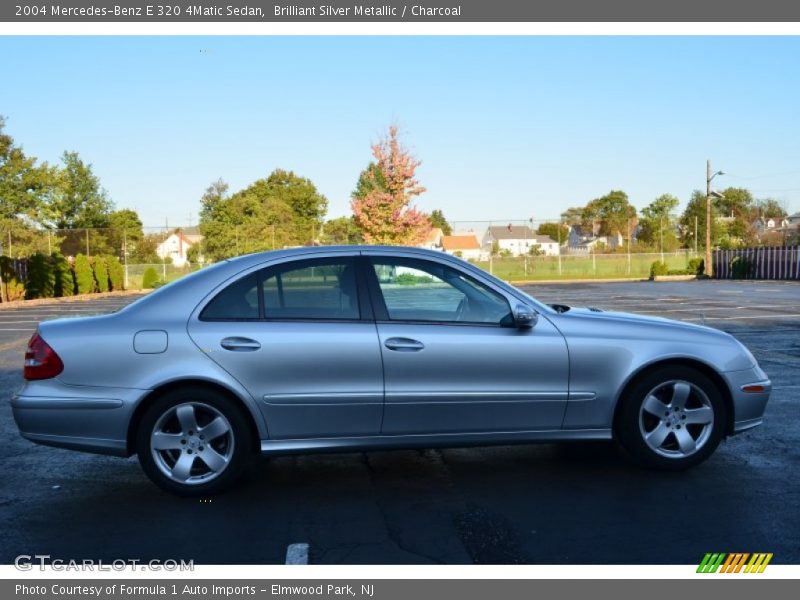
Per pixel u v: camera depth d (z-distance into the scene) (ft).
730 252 144.66
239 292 15.55
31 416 14.97
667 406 16.31
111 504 15.11
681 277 148.77
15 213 136.56
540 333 15.87
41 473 17.43
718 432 16.38
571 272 161.58
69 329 15.30
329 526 13.67
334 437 15.40
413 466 17.52
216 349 15.02
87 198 203.10
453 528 13.44
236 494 15.61
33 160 136.98
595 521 13.66
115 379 14.96
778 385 26.71
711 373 16.57
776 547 12.41
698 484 15.74
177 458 15.46
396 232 118.42
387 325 15.53
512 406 15.71
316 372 15.19
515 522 13.69
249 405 15.10
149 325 15.16
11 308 81.92
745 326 46.96
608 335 16.10
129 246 177.27
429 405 15.44
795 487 15.49
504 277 154.61
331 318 15.52
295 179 299.79
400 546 12.68
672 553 12.21
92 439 14.99
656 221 233.14
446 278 16.03
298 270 15.80
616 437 16.53
